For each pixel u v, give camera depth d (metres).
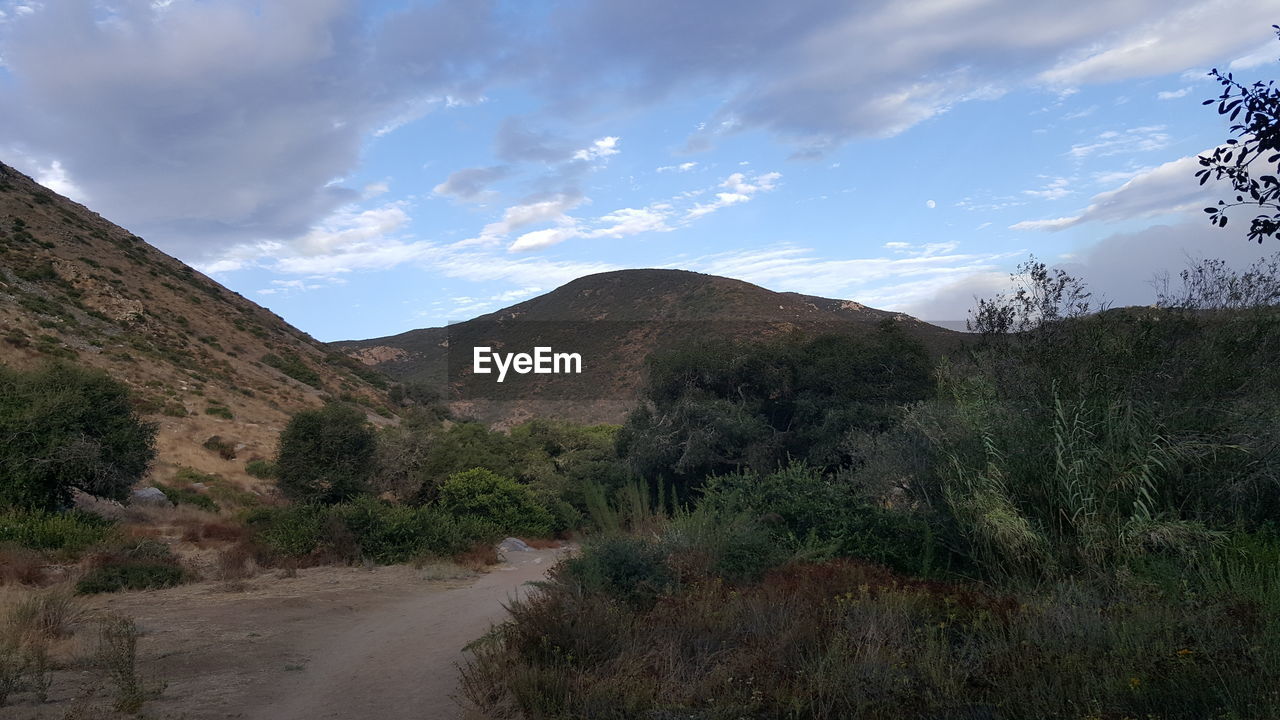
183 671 7.47
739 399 27.19
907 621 6.23
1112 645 5.43
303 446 27.09
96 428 22.45
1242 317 8.94
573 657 6.26
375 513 20.09
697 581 8.17
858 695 5.11
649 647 6.43
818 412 24.86
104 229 81.12
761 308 83.19
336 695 6.67
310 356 79.56
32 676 6.64
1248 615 5.48
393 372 100.56
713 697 5.43
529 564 20.30
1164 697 4.60
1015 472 8.77
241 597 13.07
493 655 6.71
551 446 38.25
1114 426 8.37
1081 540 7.84
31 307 51.31
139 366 49.81
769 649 5.97
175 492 29.41
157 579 14.43
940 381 10.91
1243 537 7.46
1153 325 9.07
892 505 10.61
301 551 18.91
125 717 5.70
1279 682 4.41
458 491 27.28
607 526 10.76
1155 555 7.64
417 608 12.41
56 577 13.79
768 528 10.08
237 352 68.44
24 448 20.67
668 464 26.08
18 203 72.06
